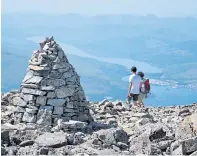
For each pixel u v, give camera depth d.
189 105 28.78
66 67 19.27
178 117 23.58
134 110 25.38
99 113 24.34
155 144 13.81
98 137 14.33
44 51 19.23
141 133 15.27
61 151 13.34
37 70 18.92
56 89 18.84
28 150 13.34
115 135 14.35
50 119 18.52
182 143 13.20
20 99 18.92
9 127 16.17
